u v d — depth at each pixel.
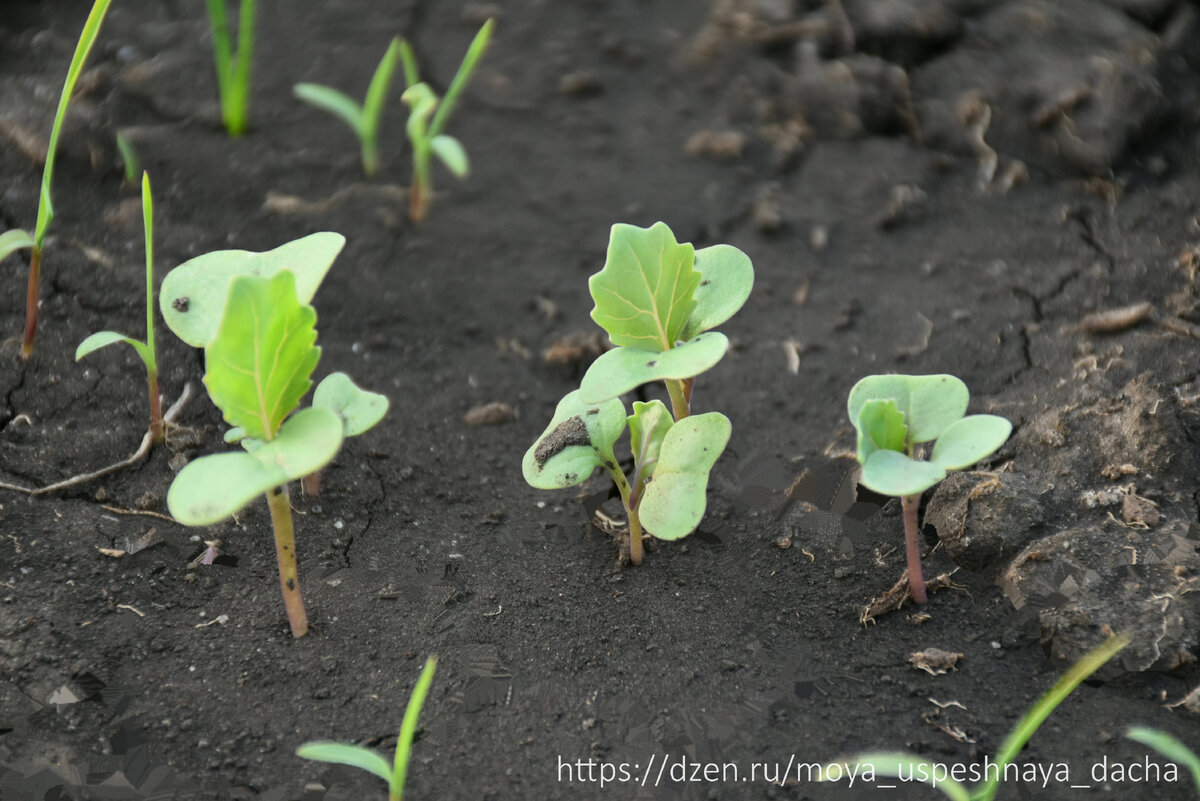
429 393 0.68
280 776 0.60
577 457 0.63
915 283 0.71
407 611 0.63
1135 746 0.60
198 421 0.67
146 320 0.68
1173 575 0.62
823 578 0.64
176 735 0.61
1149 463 0.64
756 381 0.69
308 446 0.58
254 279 0.58
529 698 0.62
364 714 0.61
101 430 0.66
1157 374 0.67
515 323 0.70
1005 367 0.68
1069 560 0.63
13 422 0.66
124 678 0.62
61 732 0.61
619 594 0.64
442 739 0.61
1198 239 0.70
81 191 0.71
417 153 0.72
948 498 0.65
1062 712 0.61
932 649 0.62
